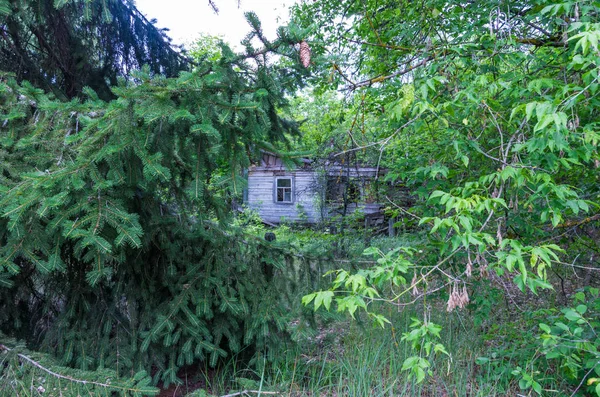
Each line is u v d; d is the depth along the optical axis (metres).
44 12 3.38
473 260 2.59
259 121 2.32
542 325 2.24
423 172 2.81
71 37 3.74
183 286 3.19
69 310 3.07
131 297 3.22
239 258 3.44
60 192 2.04
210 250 3.33
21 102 2.48
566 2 2.08
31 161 2.31
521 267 1.69
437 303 4.85
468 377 3.38
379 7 4.68
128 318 3.23
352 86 3.20
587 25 1.64
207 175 2.84
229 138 2.43
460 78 2.68
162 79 2.19
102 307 3.17
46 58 3.70
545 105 1.62
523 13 2.95
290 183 14.07
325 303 1.90
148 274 3.27
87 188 2.16
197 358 3.63
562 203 2.13
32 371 2.30
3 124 2.43
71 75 3.88
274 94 2.38
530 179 2.10
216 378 3.47
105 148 2.07
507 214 2.70
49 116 2.41
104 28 3.99
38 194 2.02
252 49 2.23
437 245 2.67
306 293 3.36
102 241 1.99
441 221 1.87
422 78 2.70
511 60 2.53
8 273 2.36
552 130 1.72
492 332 3.76
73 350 3.01
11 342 2.49
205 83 2.12
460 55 2.67
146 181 2.50
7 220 2.27
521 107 1.77
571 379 2.67
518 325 3.59
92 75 3.96
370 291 1.90
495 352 3.19
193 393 2.81
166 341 3.01
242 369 3.52
